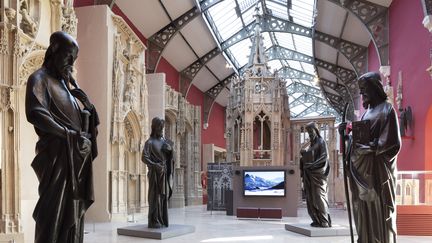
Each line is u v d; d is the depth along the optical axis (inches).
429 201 382.0
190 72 933.8
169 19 732.7
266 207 628.7
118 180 529.7
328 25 704.4
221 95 1200.2
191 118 948.0
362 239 163.9
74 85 130.5
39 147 117.8
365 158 162.2
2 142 311.9
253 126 770.2
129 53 590.9
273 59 1055.6
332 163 835.4
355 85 873.5
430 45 373.1
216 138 1224.2
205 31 814.5
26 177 386.9
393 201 160.7
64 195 116.7
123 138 546.9
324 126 856.9
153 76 719.7
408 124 446.3
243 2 784.3
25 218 355.9
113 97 534.3
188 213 687.7
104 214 503.2
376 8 554.9
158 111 708.0
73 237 119.6
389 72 538.9
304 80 1370.6
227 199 646.5
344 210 751.7
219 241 352.2
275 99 734.5
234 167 650.8
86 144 120.0
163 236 358.0
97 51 527.8
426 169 390.0
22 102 381.1
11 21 325.1
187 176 927.0
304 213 686.5
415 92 423.8
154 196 388.2
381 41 548.1
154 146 391.2
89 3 569.6
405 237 373.1
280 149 724.0
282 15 828.0
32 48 355.9
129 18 681.0
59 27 398.6
